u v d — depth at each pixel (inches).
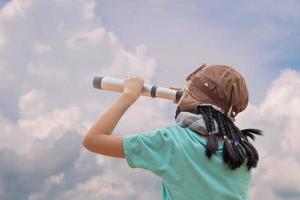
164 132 152.2
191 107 157.6
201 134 152.9
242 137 157.2
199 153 149.3
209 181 148.0
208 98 156.8
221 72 158.2
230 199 150.0
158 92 173.0
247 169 155.7
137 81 168.9
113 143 150.3
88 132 153.5
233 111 159.3
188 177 147.6
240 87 158.9
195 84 159.6
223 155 149.6
